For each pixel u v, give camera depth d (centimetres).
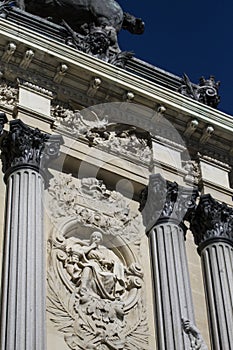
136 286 3031
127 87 3294
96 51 3444
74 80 3281
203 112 3384
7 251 2869
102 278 2986
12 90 3225
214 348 2989
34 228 2922
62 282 2928
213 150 3450
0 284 2819
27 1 3647
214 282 3109
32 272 2822
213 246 3189
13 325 2703
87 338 2852
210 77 3647
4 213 2983
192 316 2969
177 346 2873
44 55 3225
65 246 3003
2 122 3117
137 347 2902
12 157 3077
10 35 3184
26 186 3005
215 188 3366
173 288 3005
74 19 3669
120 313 2934
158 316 2964
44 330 2747
